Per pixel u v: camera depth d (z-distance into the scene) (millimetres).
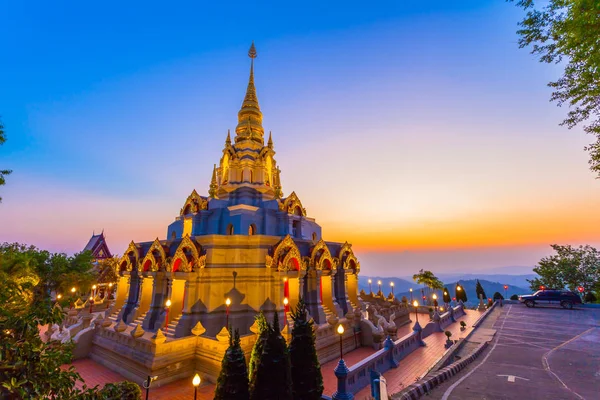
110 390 8398
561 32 10984
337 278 35719
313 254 32219
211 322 25625
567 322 32469
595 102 12109
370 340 30000
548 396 14062
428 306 51188
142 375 20672
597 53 10680
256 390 11023
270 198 38156
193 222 32781
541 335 26734
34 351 7172
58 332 28000
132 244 34250
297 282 30625
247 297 27641
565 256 60125
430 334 34688
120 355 22984
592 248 58188
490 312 40719
